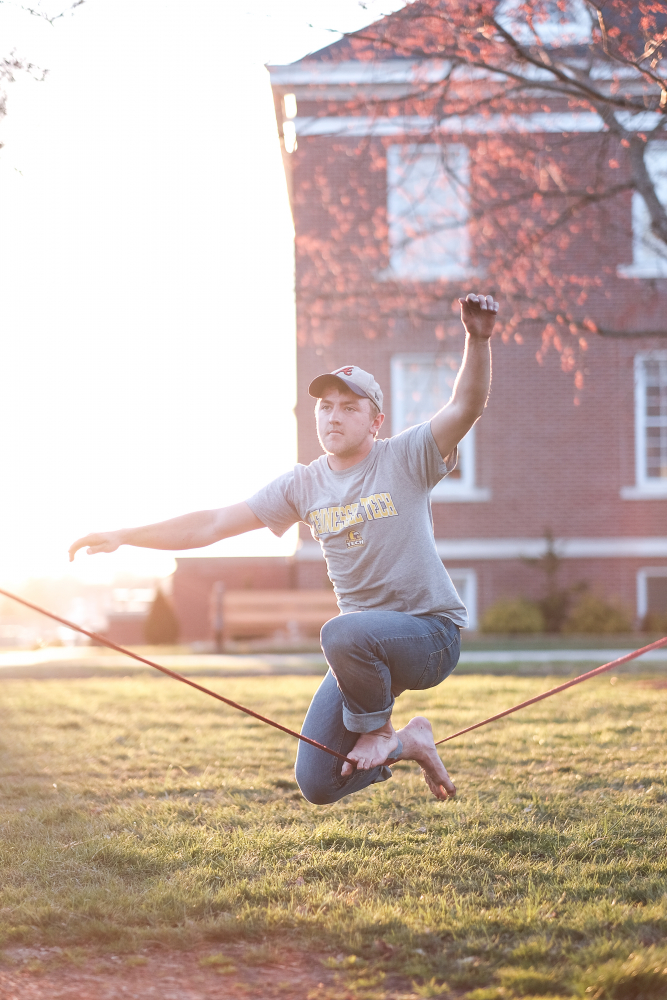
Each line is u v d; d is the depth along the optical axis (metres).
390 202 14.34
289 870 3.96
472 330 3.25
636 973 2.88
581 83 7.55
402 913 3.50
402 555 3.54
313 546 17.05
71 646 19.41
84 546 3.71
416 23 8.45
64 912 3.51
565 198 10.67
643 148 8.80
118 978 3.05
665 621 16.30
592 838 4.31
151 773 5.78
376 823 4.61
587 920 3.36
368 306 12.62
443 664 3.59
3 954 3.19
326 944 3.29
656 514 17.08
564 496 17.12
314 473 3.72
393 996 2.91
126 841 4.26
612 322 16.67
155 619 18.14
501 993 2.86
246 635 17.25
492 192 12.00
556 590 16.73
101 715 7.91
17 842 4.32
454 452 3.56
